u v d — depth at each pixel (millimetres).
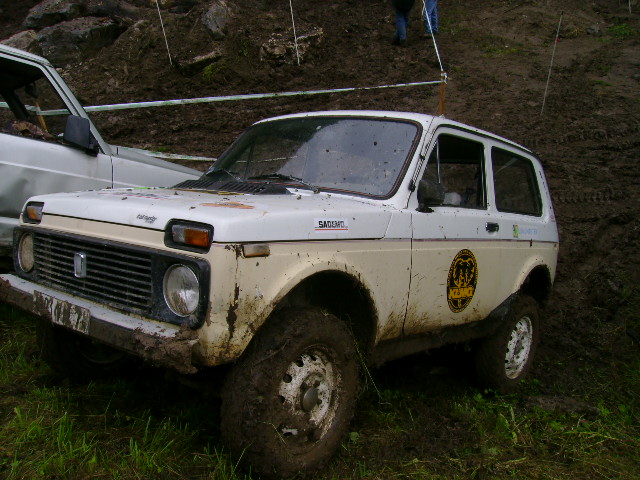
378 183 3619
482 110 11234
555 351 5574
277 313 2992
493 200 4496
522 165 5070
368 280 3258
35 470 2822
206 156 9555
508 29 16125
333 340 3068
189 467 2959
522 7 17594
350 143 3863
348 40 14695
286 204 3070
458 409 4016
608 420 4184
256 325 2738
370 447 3416
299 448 2971
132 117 11102
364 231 3230
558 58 14203
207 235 2623
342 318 3404
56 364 3734
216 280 2590
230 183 3709
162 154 8961
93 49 13789
